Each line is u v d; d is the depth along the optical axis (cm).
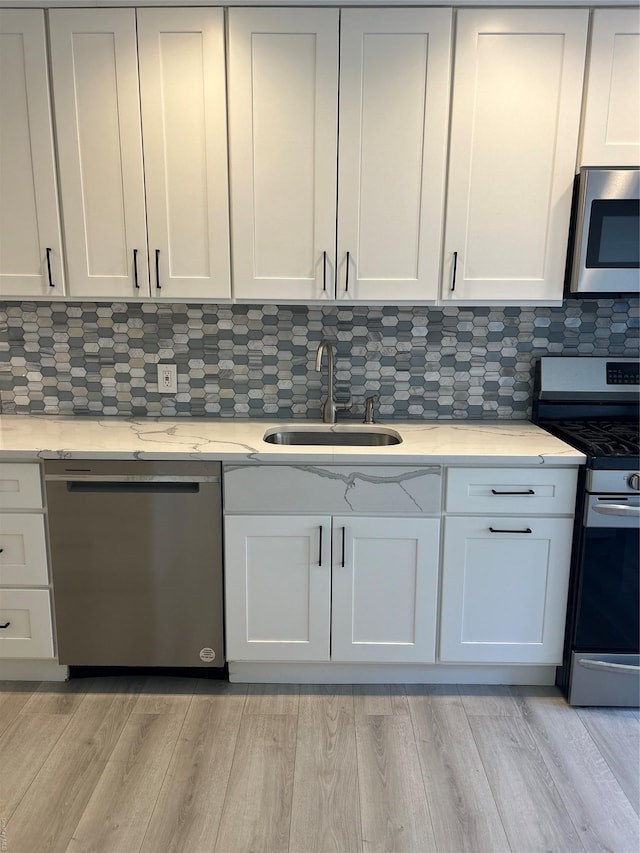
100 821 174
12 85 215
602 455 205
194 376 263
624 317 257
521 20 207
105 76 214
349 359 261
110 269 228
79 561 221
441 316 257
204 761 196
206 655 228
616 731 211
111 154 219
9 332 261
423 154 217
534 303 228
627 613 216
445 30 207
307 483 213
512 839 170
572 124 214
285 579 221
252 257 226
